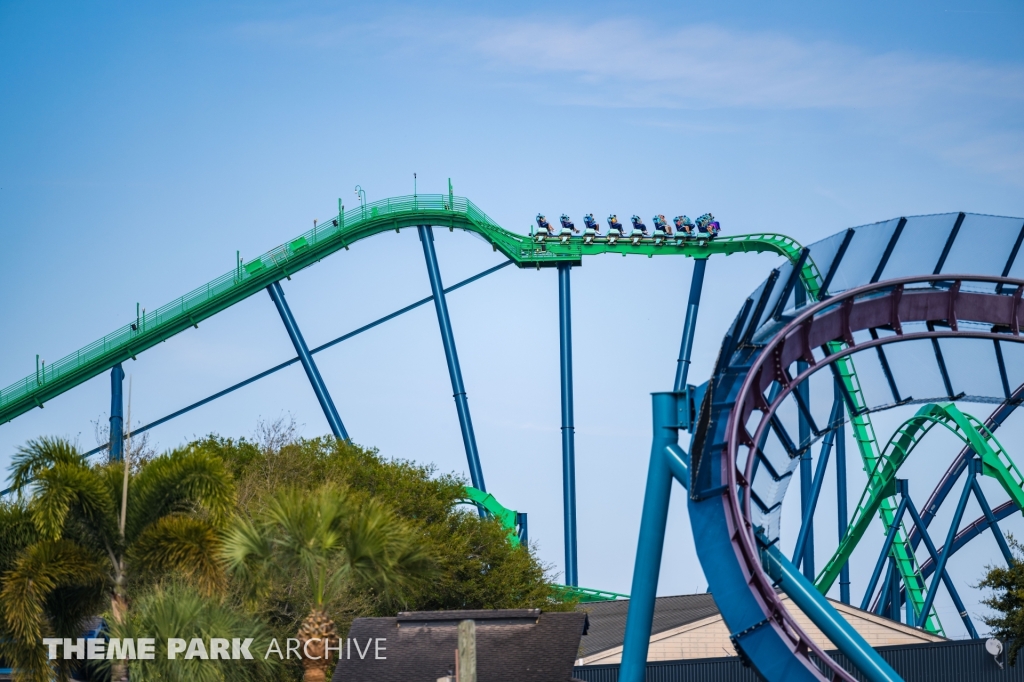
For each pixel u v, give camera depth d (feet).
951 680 181.88
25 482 118.21
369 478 218.59
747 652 118.32
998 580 177.88
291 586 145.69
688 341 267.39
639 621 127.95
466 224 265.34
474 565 214.90
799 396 130.21
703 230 267.39
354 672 136.98
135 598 116.06
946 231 132.26
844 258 131.13
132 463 196.03
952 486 246.27
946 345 134.00
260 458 210.38
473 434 259.60
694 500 122.62
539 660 136.67
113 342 253.65
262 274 257.14
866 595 242.58
